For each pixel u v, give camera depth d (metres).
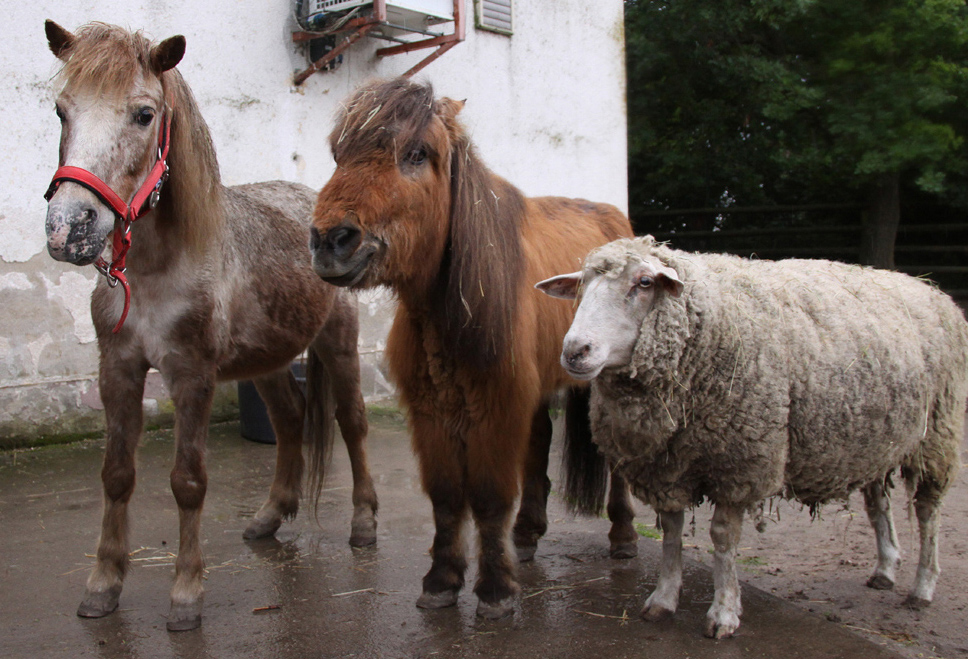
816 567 4.03
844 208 13.05
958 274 12.44
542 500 3.88
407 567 3.69
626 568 3.70
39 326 5.80
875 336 3.15
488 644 2.91
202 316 3.18
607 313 2.79
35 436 5.79
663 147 14.02
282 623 3.09
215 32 6.53
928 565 3.52
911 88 10.07
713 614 2.98
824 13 10.80
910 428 3.24
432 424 3.14
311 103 7.19
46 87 5.77
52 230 2.61
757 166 13.60
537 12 8.79
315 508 4.21
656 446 2.95
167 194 3.07
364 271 2.71
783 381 2.91
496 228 3.04
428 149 2.83
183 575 3.08
